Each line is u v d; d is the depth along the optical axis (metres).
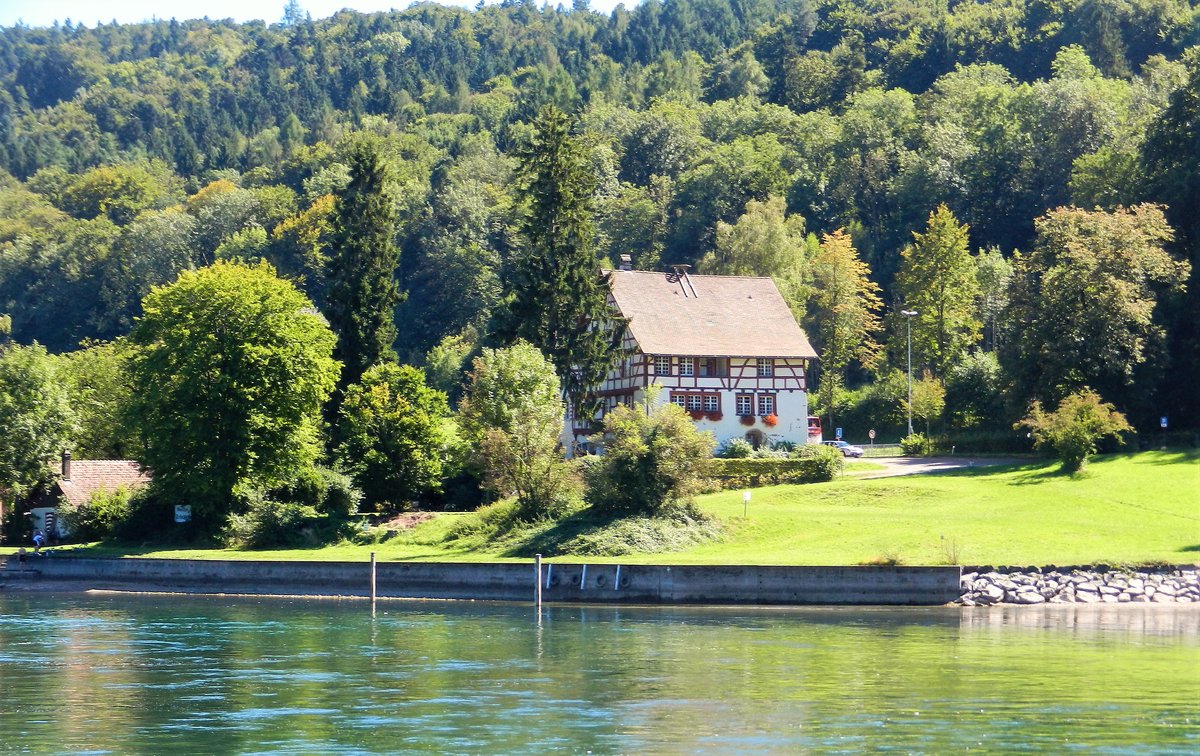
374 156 132.50
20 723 44.53
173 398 110.06
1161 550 83.25
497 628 68.25
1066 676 52.00
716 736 41.72
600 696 48.25
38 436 126.31
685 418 96.31
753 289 142.75
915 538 88.12
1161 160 139.75
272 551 101.94
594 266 126.69
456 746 40.59
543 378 107.12
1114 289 119.56
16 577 99.25
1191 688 49.31
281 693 49.34
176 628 69.50
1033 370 124.62
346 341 128.38
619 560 85.75
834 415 175.50
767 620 70.94
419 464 113.12
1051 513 95.38
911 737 41.41
